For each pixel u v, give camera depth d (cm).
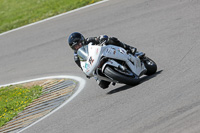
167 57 3284
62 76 3938
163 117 1988
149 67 2938
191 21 4016
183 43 3491
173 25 4097
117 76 2608
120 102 2488
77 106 2850
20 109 3325
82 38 2792
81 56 2758
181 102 2097
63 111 2867
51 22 5847
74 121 2498
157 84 2577
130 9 5109
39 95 3556
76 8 6084
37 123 2827
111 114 2327
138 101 2362
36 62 4672
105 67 2642
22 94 3734
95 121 2322
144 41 3972
